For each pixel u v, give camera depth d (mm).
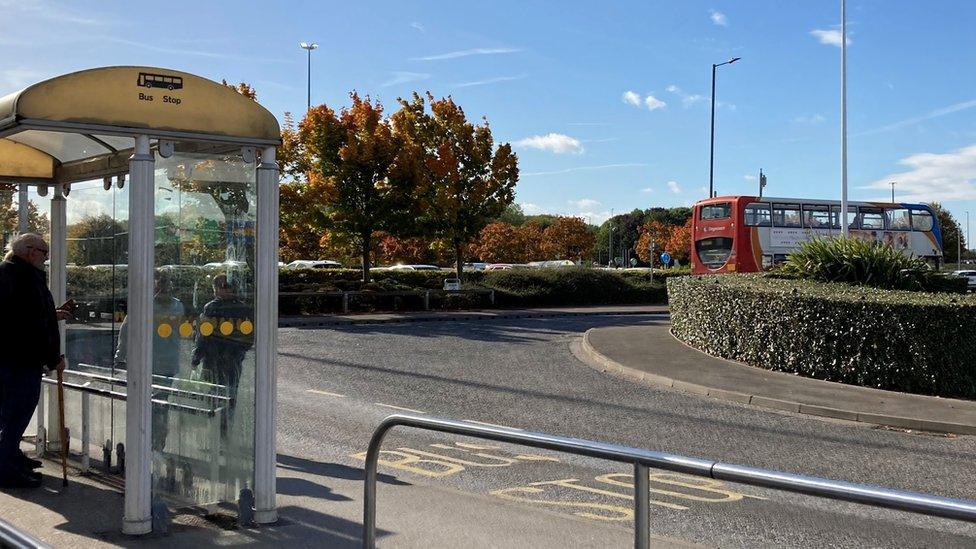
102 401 6801
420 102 31562
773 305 14414
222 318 5812
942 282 19000
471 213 31688
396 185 28000
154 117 5238
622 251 101312
